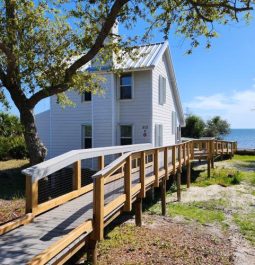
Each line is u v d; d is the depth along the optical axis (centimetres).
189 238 909
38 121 2048
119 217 1079
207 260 757
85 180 1284
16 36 990
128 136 1856
